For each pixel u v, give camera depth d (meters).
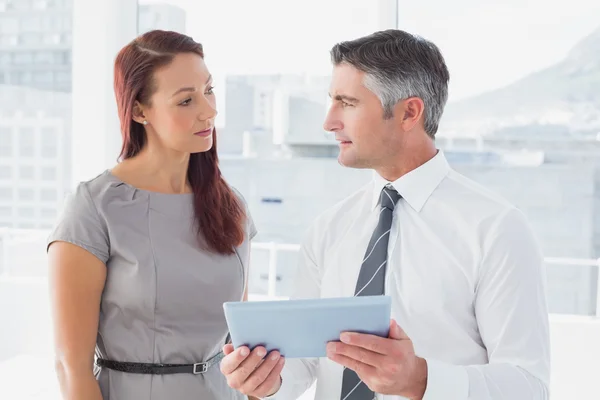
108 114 3.06
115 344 1.42
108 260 1.42
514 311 1.22
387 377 1.06
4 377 3.19
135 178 1.48
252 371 1.10
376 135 1.33
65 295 1.35
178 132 1.41
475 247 1.28
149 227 1.44
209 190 1.52
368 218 1.43
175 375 1.43
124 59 1.44
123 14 3.06
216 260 1.48
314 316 1.05
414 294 1.33
